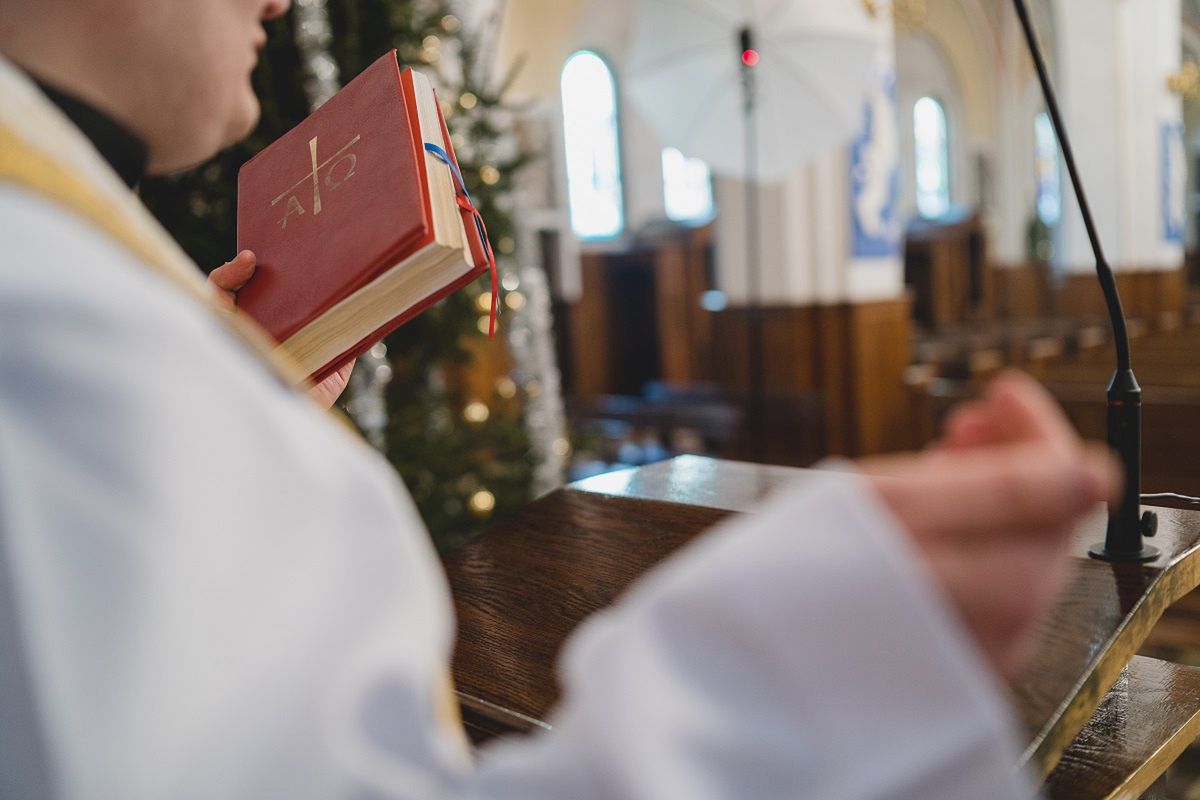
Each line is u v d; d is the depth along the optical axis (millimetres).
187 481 300
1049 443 345
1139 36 11469
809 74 6059
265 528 316
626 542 1207
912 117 15516
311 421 368
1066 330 10422
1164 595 961
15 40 429
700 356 10570
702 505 1303
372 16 3240
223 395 323
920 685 320
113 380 300
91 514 288
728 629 333
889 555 328
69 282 310
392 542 353
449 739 389
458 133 3416
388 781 316
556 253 10039
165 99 456
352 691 316
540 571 1143
